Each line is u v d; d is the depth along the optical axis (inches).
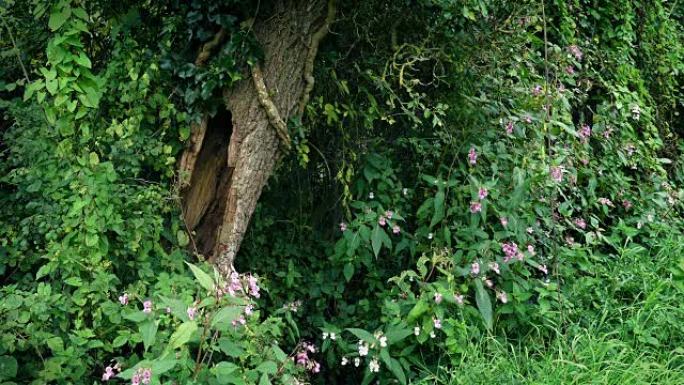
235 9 127.3
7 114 130.0
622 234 178.4
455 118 155.2
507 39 157.0
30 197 124.7
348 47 148.5
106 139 125.6
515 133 154.6
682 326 137.9
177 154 134.3
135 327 114.7
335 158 155.4
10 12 133.3
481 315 134.4
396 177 156.1
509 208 143.5
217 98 130.3
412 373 133.3
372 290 152.6
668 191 189.0
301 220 159.9
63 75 120.5
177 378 101.4
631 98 193.0
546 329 139.3
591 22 200.1
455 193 150.4
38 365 109.5
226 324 99.0
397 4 146.3
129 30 129.1
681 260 152.3
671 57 215.0
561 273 151.5
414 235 150.9
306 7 131.9
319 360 151.3
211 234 134.7
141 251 123.3
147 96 128.7
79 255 117.3
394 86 154.8
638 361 124.9
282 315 148.6
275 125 131.4
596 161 180.1
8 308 104.3
